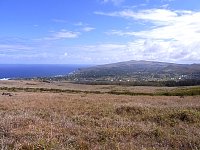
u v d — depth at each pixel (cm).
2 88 7819
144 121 1692
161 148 1104
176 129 1450
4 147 1002
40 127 1330
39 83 12494
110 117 1770
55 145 1023
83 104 2472
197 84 16625
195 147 1114
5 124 1332
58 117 1689
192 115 1784
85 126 1453
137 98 4044
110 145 1104
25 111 1900
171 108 2230
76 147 1055
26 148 1010
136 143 1162
